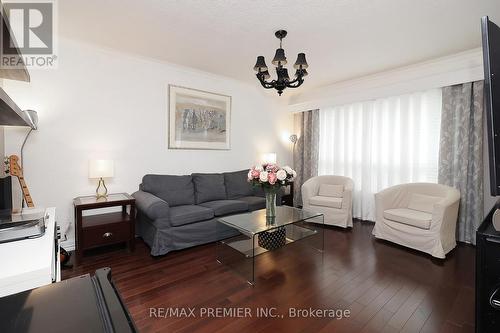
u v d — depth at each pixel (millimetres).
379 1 2018
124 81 3158
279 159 5152
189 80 3750
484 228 1017
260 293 2018
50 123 2691
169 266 2465
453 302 1896
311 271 2396
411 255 2756
